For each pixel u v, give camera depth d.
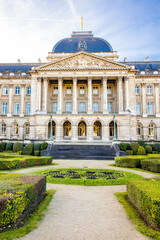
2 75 52.53
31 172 16.61
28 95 51.78
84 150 31.66
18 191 6.93
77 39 53.72
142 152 29.20
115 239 5.79
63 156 28.55
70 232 6.20
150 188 7.57
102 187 12.32
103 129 43.41
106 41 53.19
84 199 9.80
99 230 6.36
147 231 6.24
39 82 45.78
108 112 44.56
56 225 6.70
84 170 17.61
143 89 50.91
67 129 49.09
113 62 45.28
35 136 44.00
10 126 50.56
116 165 21.52
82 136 47.59
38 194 8.88
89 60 45.81
